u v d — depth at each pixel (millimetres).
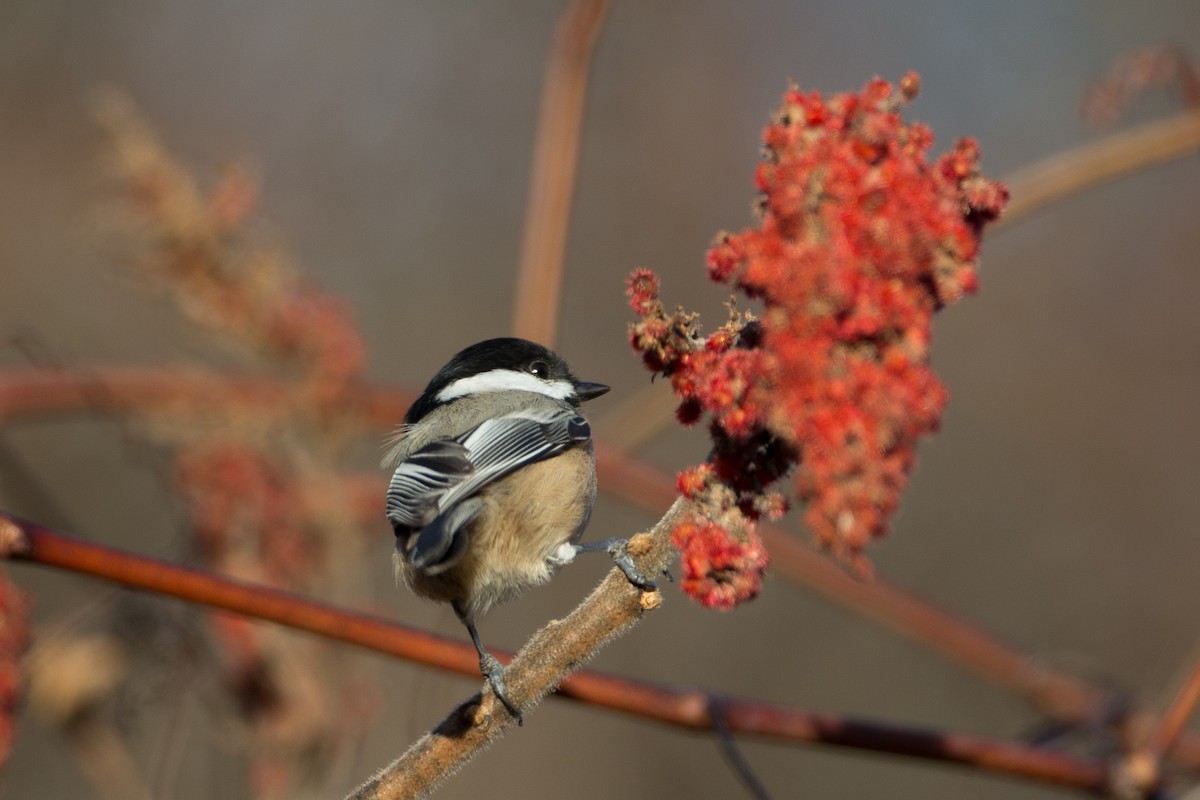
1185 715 8062
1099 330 17828
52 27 17922
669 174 18688
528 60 19078
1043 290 18062
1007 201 4781
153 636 9039
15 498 10477
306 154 18297
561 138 9938
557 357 9008
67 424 15562
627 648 17125
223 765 9180
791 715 7703
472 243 18297
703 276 18312
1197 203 17859
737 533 5016
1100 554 16812
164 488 9734
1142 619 16578
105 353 15734
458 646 6902
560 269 9820
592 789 16781
